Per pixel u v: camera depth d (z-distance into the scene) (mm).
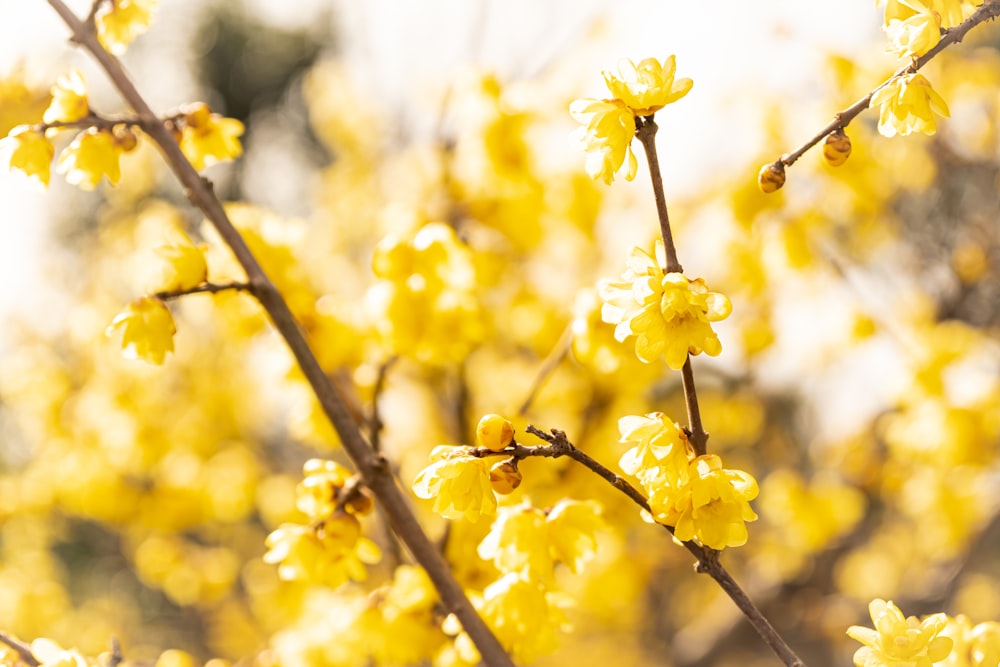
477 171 3057
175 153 1663
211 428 4773
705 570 1234
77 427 4785
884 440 4496
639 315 1148
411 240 2281
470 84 3027
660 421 1173
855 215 3812
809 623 5285
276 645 2582
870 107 1257
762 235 3492
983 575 7406
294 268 2363
